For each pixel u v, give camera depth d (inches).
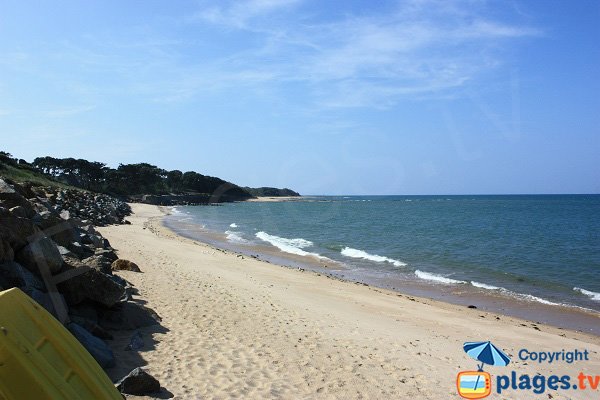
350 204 4495.6
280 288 570.9
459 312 513.7
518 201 5615.2
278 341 338.3
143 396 225.3
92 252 539.5
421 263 911.7
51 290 273.1
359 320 435.5
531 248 1152.8
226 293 486.0
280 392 251.3
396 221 2134.6
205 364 277.7
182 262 697.6
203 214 2321.6
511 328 450.6
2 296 91.0
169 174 3211.1
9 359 81.0
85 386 95.8
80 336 253.3
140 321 334.0
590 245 1218.6
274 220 2107.5
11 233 274.8
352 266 870.4
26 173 1867.6
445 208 3595.0
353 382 275.9
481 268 853.2
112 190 3223.4
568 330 466.0
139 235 1075.9
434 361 330.0
